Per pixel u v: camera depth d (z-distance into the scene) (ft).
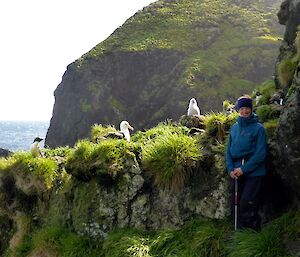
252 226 14.44
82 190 18.21
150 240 15.92
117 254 15.58
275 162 14.57
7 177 22.00
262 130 14.35
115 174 17.19
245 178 14.84
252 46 137.69
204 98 117.70
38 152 22.33
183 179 16.58
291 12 24.58
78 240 17.34
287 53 24.06
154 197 17.04
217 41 145.69
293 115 13.42
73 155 18.93
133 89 135.74
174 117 118.11
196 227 15.80
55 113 143.23
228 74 127.54
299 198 14.37
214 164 16.40
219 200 15.88
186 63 131.44
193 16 159.22
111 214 17.16
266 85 25.18
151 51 138.00
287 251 13.32
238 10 163.73
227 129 17.54
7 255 19.97
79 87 137.08
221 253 14.39
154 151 17.21
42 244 18.03
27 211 20.93
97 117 130.93
